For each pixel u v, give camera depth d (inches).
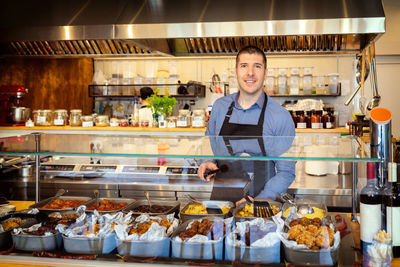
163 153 66.6
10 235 57.0
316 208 58.8
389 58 201.6
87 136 90.7
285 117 93.0
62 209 62.6
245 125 94.7
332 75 205.8
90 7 138.2
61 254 55.1
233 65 229.0
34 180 68.4
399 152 110.7
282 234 51.5
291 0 131.0
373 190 51.6
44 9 139.9
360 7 124.6
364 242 51.3
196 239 53.1
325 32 123.8
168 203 64.4
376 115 52.9
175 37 128.7
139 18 132.1
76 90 223.9
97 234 54.7
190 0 134.8
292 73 207.9
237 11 130.0
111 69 240.8
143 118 193.2
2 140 83.6
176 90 218.5
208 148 69.4
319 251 49.8
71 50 155.9
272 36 138.9
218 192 62.2
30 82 204.7
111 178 66.2
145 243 53.6
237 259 52.3
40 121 187.9
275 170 60.3
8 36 137.1
